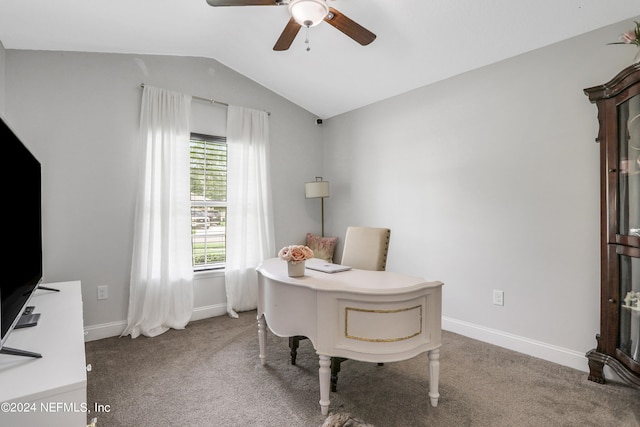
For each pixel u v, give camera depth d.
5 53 2.72
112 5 2.43
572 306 2.53
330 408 1.99
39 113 2.84
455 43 2.80
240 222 3.91
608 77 2.36
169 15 2.72
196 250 3.74
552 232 2.63
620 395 2.11
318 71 3.66
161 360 2.64
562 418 1.88
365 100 4.07
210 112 3.80
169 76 3.52
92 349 2.85
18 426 0.94
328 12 2.11
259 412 1.96
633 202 2.09
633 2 2.16
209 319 3.68
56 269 2.91
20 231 1.53
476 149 3.10
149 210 3.28
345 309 1.86
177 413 1.94
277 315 2.13
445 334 3.21
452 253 3.29
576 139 2.50
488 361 2.62
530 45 2.69
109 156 3.15
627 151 2.11
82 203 3.02
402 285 1.91
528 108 2.76
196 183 3.73
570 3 2.23
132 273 3.18
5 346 1.28
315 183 4.27
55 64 2.92
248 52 3.54
